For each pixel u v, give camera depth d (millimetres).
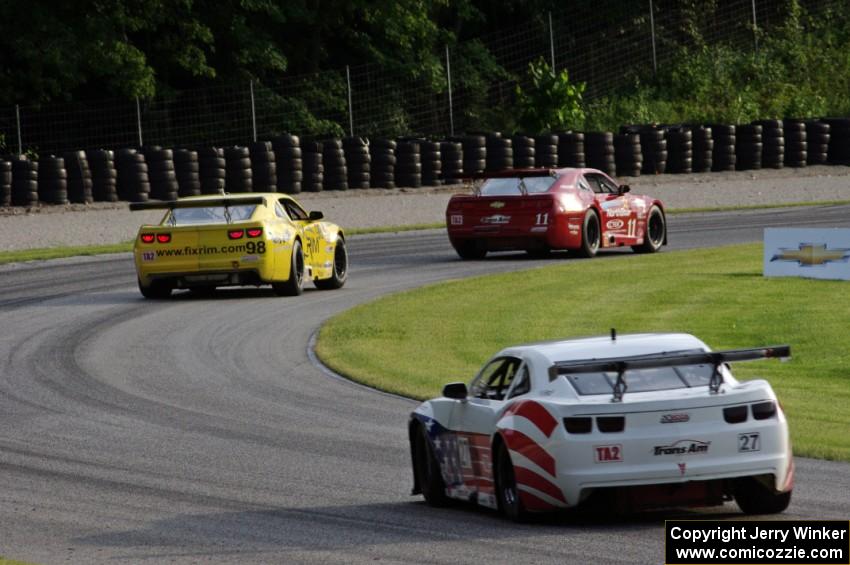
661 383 30703
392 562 28328
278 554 29609
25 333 70875
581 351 31750
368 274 96000
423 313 76125
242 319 74375
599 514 32469
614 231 102375
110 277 95188
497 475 31984
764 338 67188
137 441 45375
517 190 98750
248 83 174750
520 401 31016
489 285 87125
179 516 34188
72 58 171750
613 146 161375
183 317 75250
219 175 140375
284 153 144750
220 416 49875
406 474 39562
